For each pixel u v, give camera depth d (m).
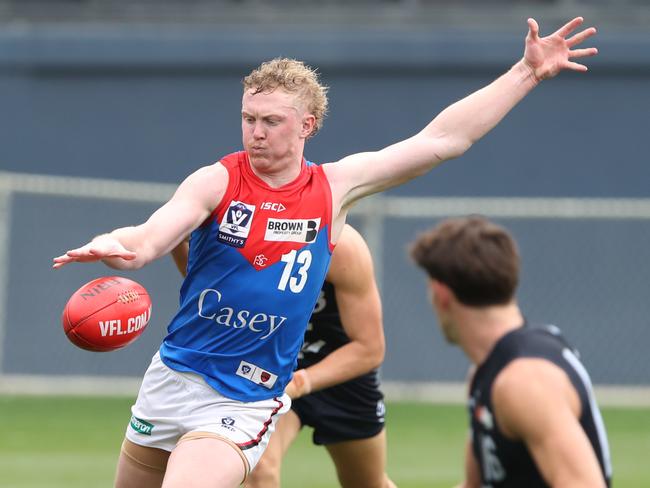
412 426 45.66
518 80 18.39
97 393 56.03
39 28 62.19
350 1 63.06
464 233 13.52
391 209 56.25
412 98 61.75
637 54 61.03
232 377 17.20
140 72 62.00
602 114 61.06
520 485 13.01
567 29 18.45
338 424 21.56
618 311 58.53
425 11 62.91
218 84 61.84
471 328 13.39
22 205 59.00
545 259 59.38
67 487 31.69
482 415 13.16
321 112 17.16
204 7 63.25
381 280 57.44
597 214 57.47
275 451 20.58
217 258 16.77
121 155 61.78
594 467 12.28
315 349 21.59
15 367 57.50
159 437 17.48
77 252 15.02
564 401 12.57
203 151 61.78
